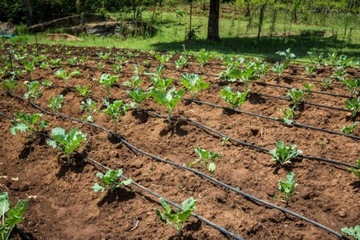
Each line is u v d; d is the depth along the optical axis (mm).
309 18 22578
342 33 18766
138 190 4094
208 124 5633
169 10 26719
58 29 19828
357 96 6750
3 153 5109
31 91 6586
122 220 3682
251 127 5477
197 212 3703
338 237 3414
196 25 20078
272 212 3725
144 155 4836
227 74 7457
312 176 4348
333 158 4703
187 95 6855
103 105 6496
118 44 15930
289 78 7957
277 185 4168
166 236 3422
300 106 6352
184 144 5098
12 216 3064
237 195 3990
